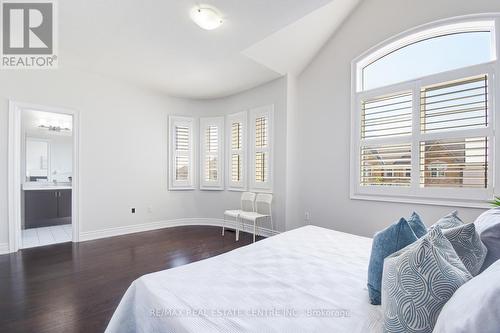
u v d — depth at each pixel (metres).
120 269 2.58
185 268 1.35
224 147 4.62
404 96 2.81
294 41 3.20
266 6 2.22
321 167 3.52
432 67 2.65
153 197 4.35
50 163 4.93
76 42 2.82
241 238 3.80
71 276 2.40
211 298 1.03
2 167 2.97
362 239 1.91
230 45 2.91
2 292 2.08
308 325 0.86
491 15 2.27
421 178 2.65
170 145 4.54
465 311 0.56
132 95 4.09
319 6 2.22
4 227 3.00
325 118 3.47
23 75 3.10
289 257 1.52
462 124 2.43
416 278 0.75
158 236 3.88
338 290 1.11
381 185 2.93
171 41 2.82
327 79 3.45
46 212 4.50
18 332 1.57
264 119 4.02
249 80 3.90
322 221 3.50
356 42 3.14
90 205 3.66
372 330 0.84
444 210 2.50
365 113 3.09
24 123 4.61
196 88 4.25
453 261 0.81
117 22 2.46
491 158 2.26
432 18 2.57
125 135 4.02
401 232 1.00
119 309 1.15
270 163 3.90
